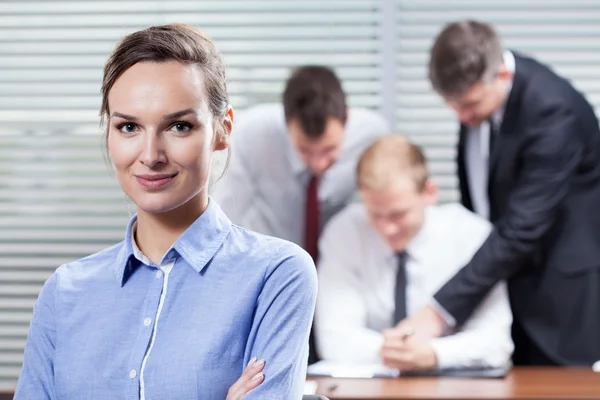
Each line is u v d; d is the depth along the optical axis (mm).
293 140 3387
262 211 3693
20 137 4695
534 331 3516
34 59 4664
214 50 1492
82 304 1488
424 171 3264
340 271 3320
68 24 4621
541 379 2965
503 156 3404
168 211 1476
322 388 2791
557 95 3363
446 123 4492
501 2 4480
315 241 3666
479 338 3096
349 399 2684
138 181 1411
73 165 4691
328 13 4531
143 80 1399
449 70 3238
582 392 2760
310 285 1516
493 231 3326
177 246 1467
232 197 3666
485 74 3229
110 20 4629
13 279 4715
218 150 1521
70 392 1447
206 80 1448
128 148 1407
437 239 3312
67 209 4691
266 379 1444
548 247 3486
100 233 4703
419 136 4492
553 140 3338
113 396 1423
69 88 4660
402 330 3051
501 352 3096
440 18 4488
